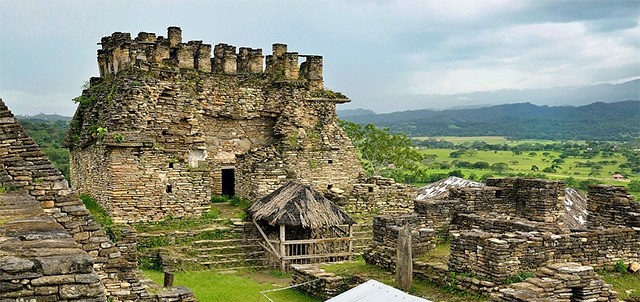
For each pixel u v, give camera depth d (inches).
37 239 313.9
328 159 1398.9
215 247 1033.5
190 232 1059.3
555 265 584.1
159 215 1147.9
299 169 1360.7
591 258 677.9
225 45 1382.9
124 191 1125.1
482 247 652.1
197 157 1296.8
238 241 1062.4
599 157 4468.5
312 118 1422.2
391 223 816.9
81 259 270.2
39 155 494.3
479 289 640.4
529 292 530.0
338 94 1462.8
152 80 1238.3
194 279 888.3
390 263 785.6
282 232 979.3
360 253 1032.2
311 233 1070.4
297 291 813.9
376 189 1299.2
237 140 1401.3
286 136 1371.8
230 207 1278.3
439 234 863.7
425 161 4247.0
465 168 3762.3
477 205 933.2
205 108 1334.9
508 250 630.5
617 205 794.8
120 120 1176.8
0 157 480.4
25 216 383.2
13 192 469.1
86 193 1311.5
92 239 491.5
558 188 944.3
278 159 1311.5
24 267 258.2
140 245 1013.2
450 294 663.1
